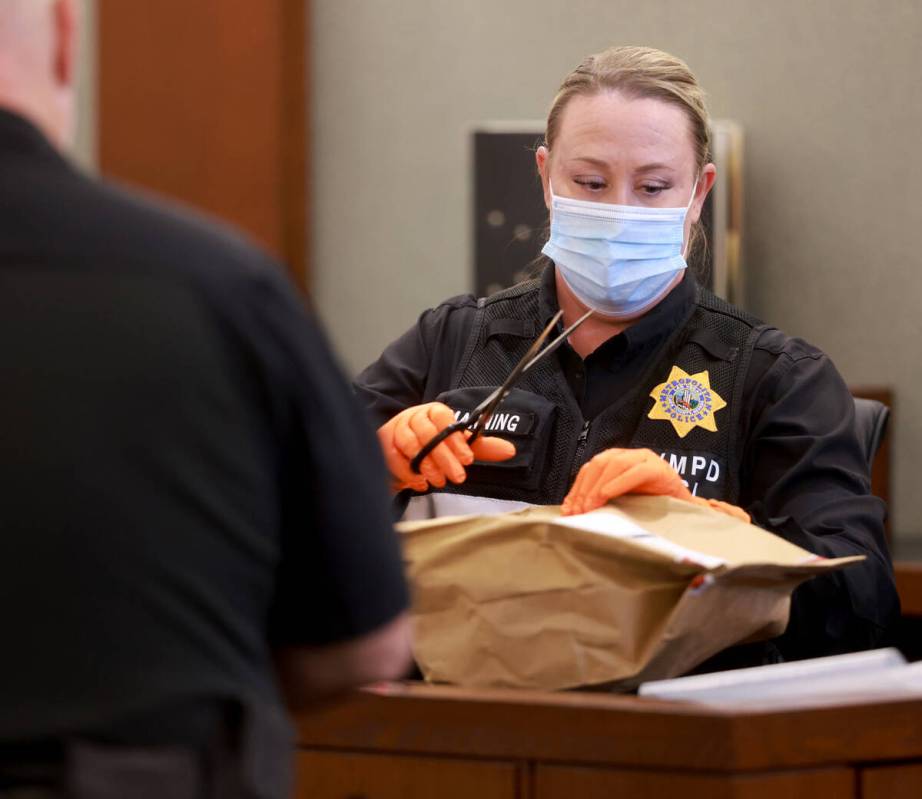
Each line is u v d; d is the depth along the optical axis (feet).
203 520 11.34
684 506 17.93
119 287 11.43
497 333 22.89
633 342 21.85
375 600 12.36
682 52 42.47
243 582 11.60
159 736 10.98
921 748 15.98
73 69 12.73
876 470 39.27
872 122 41.52
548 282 22.82
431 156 44.62
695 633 16.66
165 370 11.31
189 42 44.75
